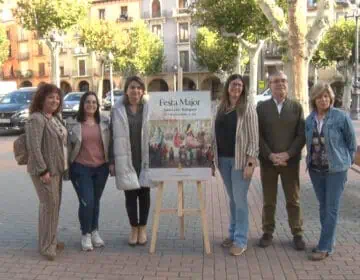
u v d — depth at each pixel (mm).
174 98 5152
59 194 5125
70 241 5652
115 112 5285
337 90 48062
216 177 9398
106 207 7230
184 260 4984
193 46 50156
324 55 37875
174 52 56000
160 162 5180
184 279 4477
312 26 11109
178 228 6137
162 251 5273
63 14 28797
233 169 5113
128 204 5449
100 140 5379
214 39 44344
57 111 5199
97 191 5461
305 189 8266
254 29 22016
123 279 4500
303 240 5387
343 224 6152
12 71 63750
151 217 6680
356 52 28609
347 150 4910
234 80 5000
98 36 46188
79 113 5379
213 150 5234
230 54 31672
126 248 5391
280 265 4812
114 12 58594
